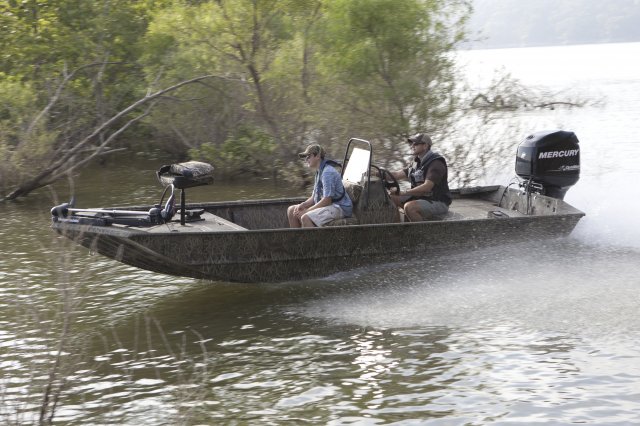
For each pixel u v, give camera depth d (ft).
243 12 68.08
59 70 78.43
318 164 40.16
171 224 37.65
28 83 73.92
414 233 40.04
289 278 38.73
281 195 65.36
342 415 25.14
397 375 28.12
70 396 26.84
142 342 31.96
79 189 68.95
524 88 83.46
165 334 32.91
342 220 39.68
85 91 79.56
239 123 76.64
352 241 38.93
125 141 89.61
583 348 29.91
